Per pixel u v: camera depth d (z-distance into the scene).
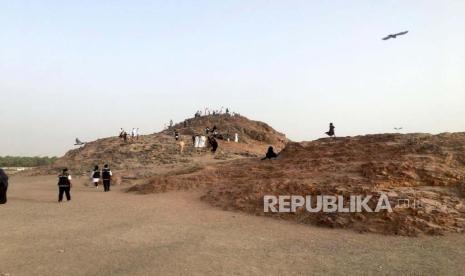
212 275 9.20
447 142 21.06
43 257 10.49
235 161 30.22
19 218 16.12
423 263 10.30
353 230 14.47
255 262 10.30
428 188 16.70
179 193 23.06
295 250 11.59
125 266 9.79
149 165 40.59
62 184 21.50
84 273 9.23
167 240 12.59
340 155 23.00
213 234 13.56
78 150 55.53
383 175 17.83
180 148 48.53
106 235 13.17
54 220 15.77
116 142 53.41
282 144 68.19
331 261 10.48
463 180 16.84
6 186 20.59
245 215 17.20
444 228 13.73
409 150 21.05
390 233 13.88
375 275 9.35
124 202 20.72
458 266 10.01
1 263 9.92
